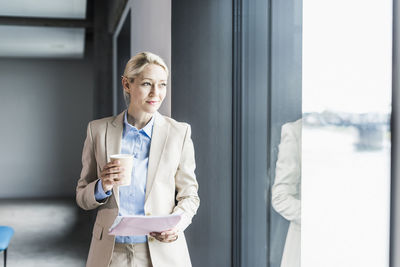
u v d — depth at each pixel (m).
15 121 9.35
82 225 6.50
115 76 6.53
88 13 7.08
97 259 1.76
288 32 1.83
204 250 2.37
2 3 5.69
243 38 2.29
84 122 9.57
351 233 1.44
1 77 9.29
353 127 1.43
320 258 1.64
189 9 2.32
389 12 1.28
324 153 1.59
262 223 2.16
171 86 2.32
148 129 1.82
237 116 2.35
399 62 1.15
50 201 8.80
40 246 5.30
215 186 2.37
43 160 9.45
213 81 2.36
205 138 2.36
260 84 2.13
